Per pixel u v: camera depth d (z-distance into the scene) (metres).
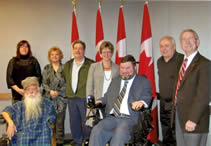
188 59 2.38
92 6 4.50
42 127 2.56
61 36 4.41
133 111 2.59
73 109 3.30
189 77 2.30
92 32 4.52
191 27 3.08
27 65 3.64
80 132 3.36
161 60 3.06
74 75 3.31
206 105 2.15
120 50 3.87
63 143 3.84
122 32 3.88
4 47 4.20
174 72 2.82
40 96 2.64
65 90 3.62
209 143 2.36
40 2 4.32
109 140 2.54
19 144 2.47
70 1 4.41
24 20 4.27
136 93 2.63
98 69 3.12
